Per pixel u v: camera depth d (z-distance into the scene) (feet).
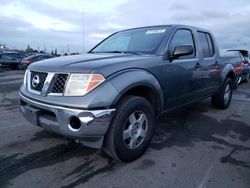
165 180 8.14
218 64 16.24
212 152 10.42
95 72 7.93
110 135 8.40
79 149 10.39
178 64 11.46
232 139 12.07
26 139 11.44
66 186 7.72
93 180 8.09
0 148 10.43
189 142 11.57
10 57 63.62
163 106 10.91
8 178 8.11
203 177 8.35
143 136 9.77
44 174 8.39
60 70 8.31
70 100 7.75
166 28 12.21
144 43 11.75
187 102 12.98
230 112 17.65
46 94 8.39
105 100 7.80
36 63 9.95
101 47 13.71
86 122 7.61
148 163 9.32
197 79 13.35
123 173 8.55
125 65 8.91
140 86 9.21
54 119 8.39
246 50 40.93
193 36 13.56
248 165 9.27
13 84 32.27
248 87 32.63
